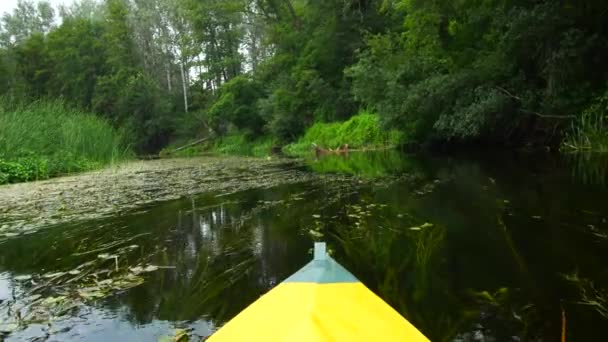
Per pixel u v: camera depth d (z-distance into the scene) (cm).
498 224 359
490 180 613
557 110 999
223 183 777
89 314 229
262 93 2859
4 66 3544
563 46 904
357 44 2158
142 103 3394
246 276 274
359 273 263
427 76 1277
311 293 111
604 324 188
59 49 3650
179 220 460
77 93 3528
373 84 1524
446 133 1254
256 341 94
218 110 2905
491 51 1185
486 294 223
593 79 961
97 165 1341
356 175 794
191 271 290
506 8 1055
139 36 3916
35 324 219
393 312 109
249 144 2841
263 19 2903
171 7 3931
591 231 322
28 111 1345
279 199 563
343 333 94
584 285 229
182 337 196
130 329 209
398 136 1598
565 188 508
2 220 503
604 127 921
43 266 320
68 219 494
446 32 1333
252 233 385
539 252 283
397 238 337
